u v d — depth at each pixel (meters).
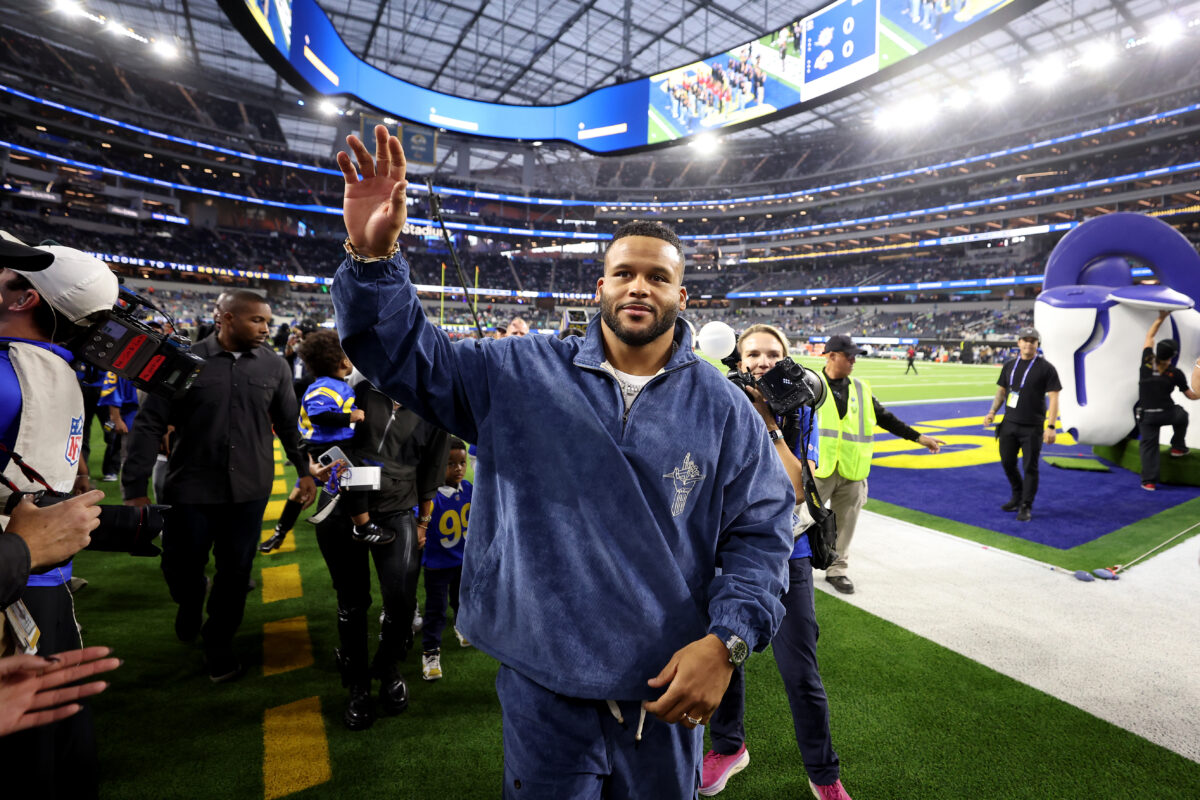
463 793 2.22
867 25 20.34
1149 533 5.25
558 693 1.25
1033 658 3.19
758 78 25.66
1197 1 35.75
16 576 1.15
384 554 2.64
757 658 3.28
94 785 1.62
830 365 4.00
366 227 1.15
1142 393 6.82
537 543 1.25
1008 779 2.29
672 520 1.27
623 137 33.12
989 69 44.53
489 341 1.41
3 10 40.84
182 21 38.06
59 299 1.60
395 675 2.71
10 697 1.02
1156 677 3.01
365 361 1.22
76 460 1.68
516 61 42.88
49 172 48.38
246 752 2.41
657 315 1.26
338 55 27.50
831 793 2.14
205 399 2.81
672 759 1.31
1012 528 5.46
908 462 8.66
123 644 3.24
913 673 3.04
